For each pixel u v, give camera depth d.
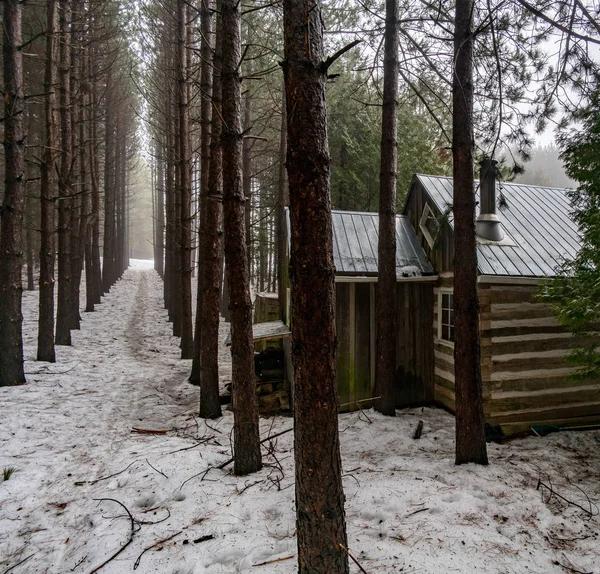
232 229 5.28
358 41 2.54
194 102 17.53
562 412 7.77
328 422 2.84
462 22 5.48
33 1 14.44
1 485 4.91
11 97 8.74
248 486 4.84
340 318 8.73
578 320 5.68
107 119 21.02
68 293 13.80
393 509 4.36
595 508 4.44
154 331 17.58
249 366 5.33
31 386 8.88
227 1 5.32
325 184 2.82
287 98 2.83
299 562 2.93
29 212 21.23
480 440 5.55
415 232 10.00
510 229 8.78
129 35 18.42
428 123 15.08
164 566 3.46
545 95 5.77
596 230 5.35
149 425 7.46
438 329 9.00
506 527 4.05
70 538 4.01
